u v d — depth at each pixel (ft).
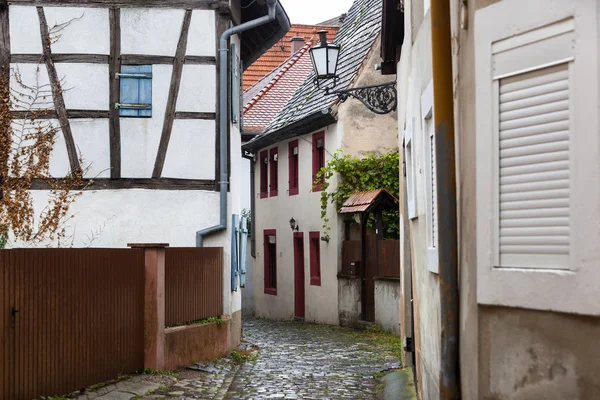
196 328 42.27
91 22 47.21
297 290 89.45
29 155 45.96
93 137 46.88
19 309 27.12
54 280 29.19
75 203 46.78
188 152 47.50
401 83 39.88
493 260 15.69
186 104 47.60
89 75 46.98
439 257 18.42
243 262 53.21
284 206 92.89
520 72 15.05
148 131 47.26
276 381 39.04
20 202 45.50
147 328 37.29
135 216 46.96
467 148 17.20
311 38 127.85
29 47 46.83
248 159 109.29
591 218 13.52
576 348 13.82
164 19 47.65
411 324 37.58
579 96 13.78
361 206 69.21
